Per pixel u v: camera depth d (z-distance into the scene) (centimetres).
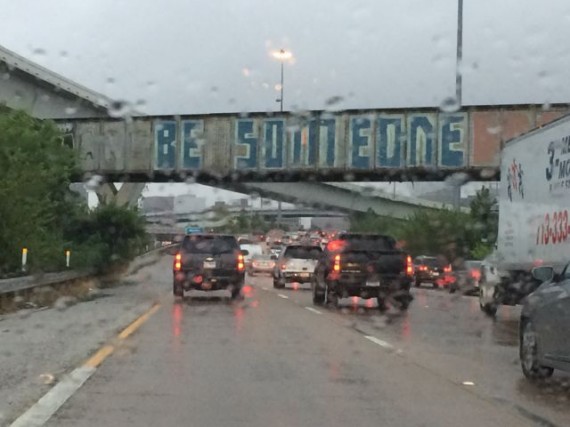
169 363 1100
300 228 10800
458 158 3009
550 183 1623
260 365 1095
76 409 800
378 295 2108
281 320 1745
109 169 3384
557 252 1563
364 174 3169
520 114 2958
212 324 1627
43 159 2933
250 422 760
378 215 6119
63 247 3238
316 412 805
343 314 1969
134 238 4125
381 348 1295
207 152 3275
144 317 1767
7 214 2622
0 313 1886
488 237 4819
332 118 3141
